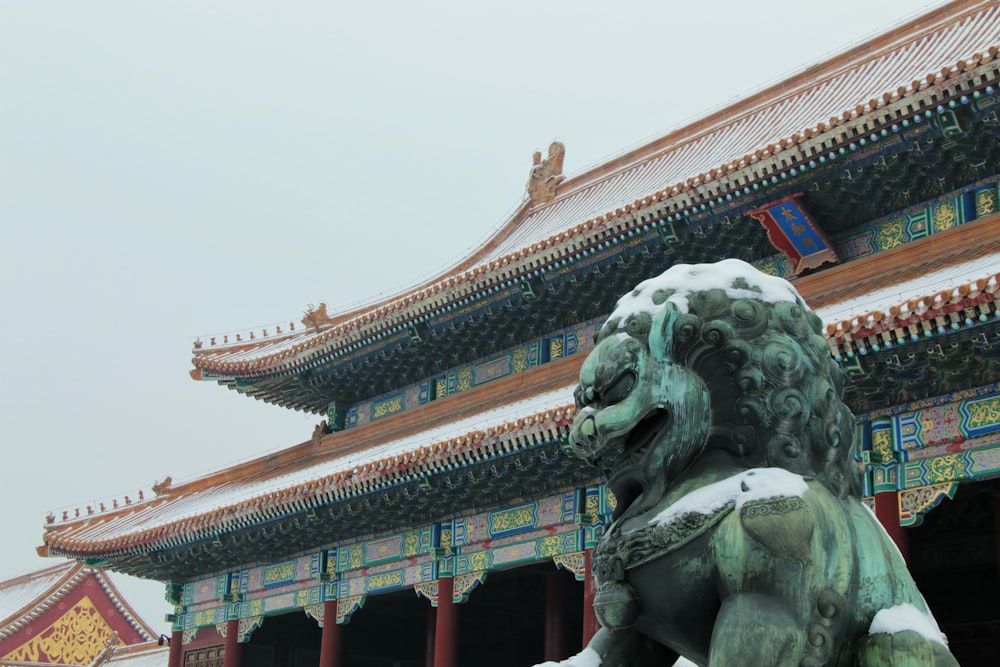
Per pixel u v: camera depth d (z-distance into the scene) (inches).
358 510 1337.4
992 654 1160.8
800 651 246.2
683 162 1601.9
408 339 1583.4
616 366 274.4
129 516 1775.3
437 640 1257.4
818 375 277.0
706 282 280.1
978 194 1078.4
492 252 1718.8
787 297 281.4
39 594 2731.3
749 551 251.3
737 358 273.1
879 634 253.9
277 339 1886.1
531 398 1334.9
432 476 1213.7
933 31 1434.5
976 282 764.0
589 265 1347.2
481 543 1242.0
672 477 273.4
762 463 270.4
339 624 1408.7
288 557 1510.8
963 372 871.1
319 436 1715.1
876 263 1083.9
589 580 1111.6
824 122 1087.6
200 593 1658.5
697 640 263.6
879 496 908.6
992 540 1169.4
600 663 276.1
